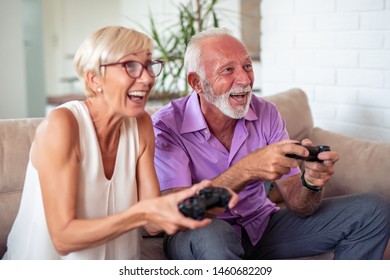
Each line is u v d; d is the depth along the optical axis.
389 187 2.06
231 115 1.70
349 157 2.21
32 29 5.56
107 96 1.35
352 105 2.67
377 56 2.53
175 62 3.01
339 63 2.69
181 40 3.03
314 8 2.75
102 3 6.86
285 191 1.79
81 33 6.80
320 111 2.82
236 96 1.71
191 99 1.81
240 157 1.80
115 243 1.49
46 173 1.32
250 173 1.56
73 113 1.38
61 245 1.32
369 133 2.62
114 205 1.45
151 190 1.51
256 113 1.87
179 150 1.73
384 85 2.52
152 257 1.72
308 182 1.65
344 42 2.65
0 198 1.68
